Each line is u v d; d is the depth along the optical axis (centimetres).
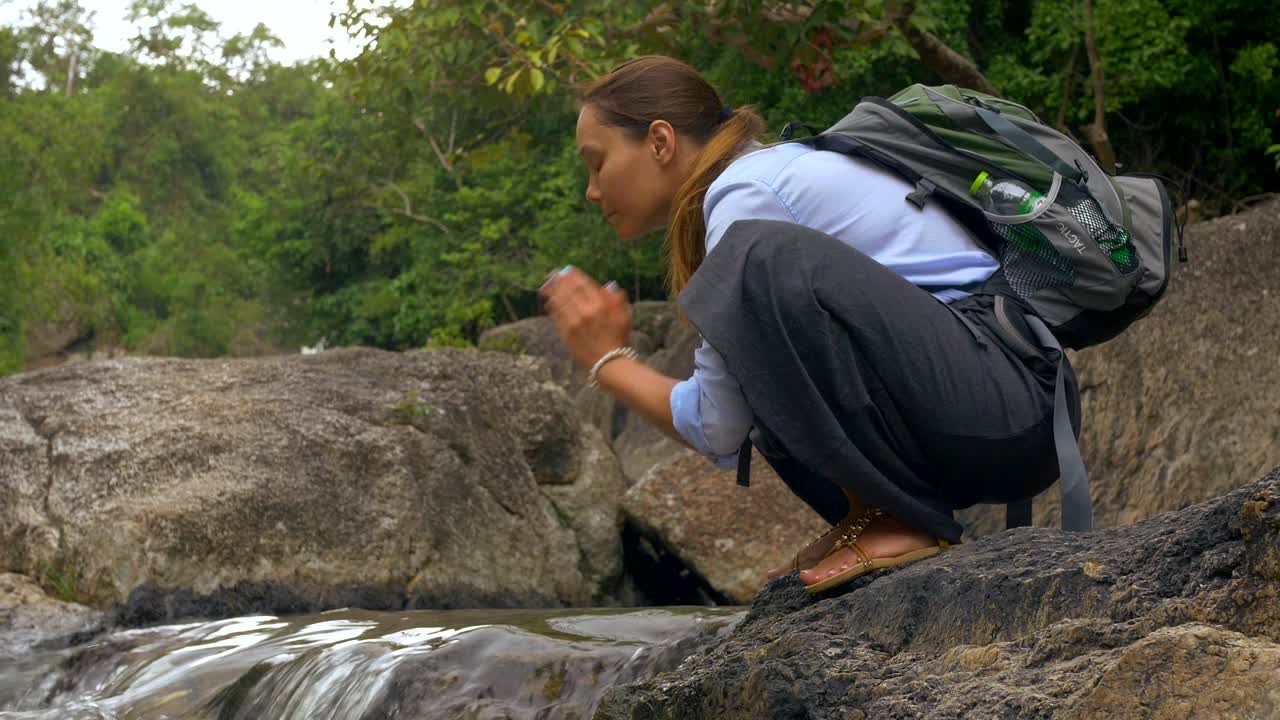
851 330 219
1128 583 181
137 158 5850
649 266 1914
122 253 5291
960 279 231
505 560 722
